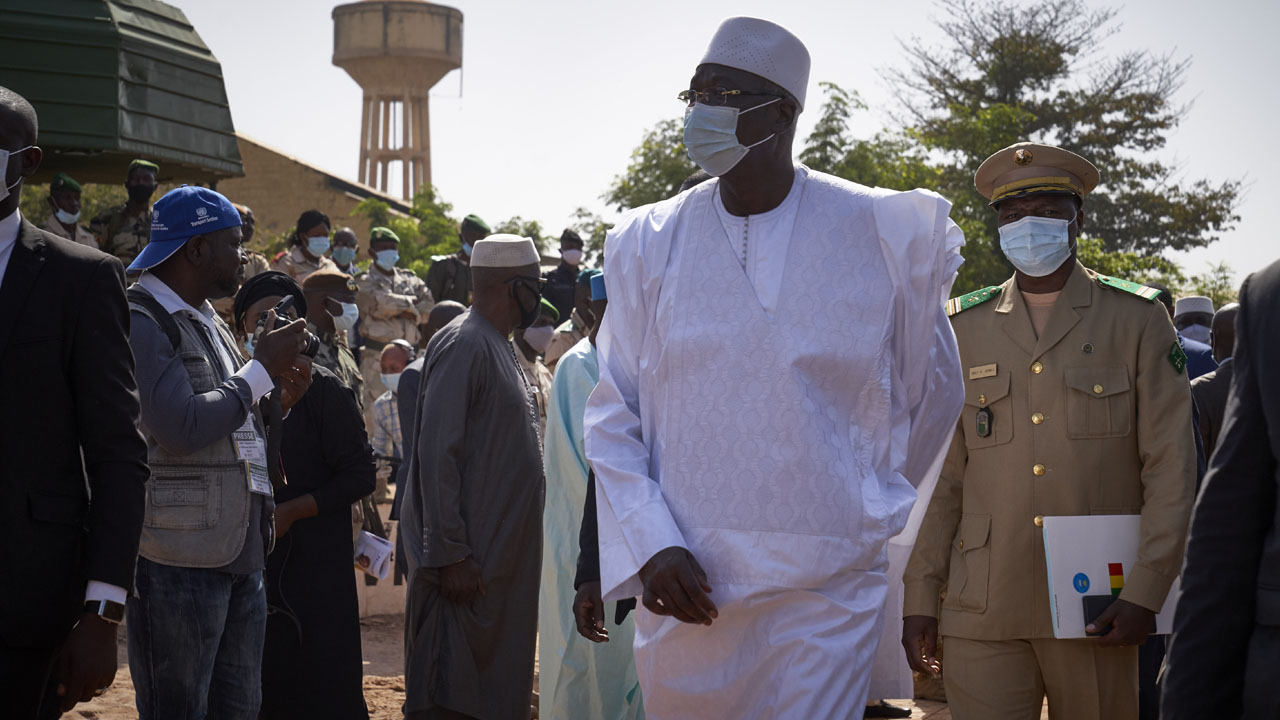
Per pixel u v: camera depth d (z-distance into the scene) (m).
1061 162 4.10
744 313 3.17
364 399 11.77
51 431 3.07
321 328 6.38
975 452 4.11
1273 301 2.22
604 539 3.19
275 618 4.98
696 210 3.33
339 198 39.91
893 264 3.17
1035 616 3.93
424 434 4.88
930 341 3.21
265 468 4.20
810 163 28.34
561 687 5.45
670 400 3.21
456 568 4.84
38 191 26.23
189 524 3.88
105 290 3.17
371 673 7.48
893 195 3.19
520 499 4.99
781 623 3.08
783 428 3.10
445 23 70.50
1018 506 3.98
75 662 3.04
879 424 3.17
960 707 4.04
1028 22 42.53
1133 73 43.12
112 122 10.63
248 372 4.05
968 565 4.06
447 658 4.89
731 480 3.12
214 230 4.06
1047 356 4.04
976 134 32.88
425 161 71.12
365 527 6.34
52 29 10.51
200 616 3.91
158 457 3.88
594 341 5.83
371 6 69.44
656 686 3.24
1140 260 29.75
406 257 35.94
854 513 3.09
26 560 3.01
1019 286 4.19
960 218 29.78
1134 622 3.77
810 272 3.18
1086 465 3.95
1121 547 3.86
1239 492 2.23
